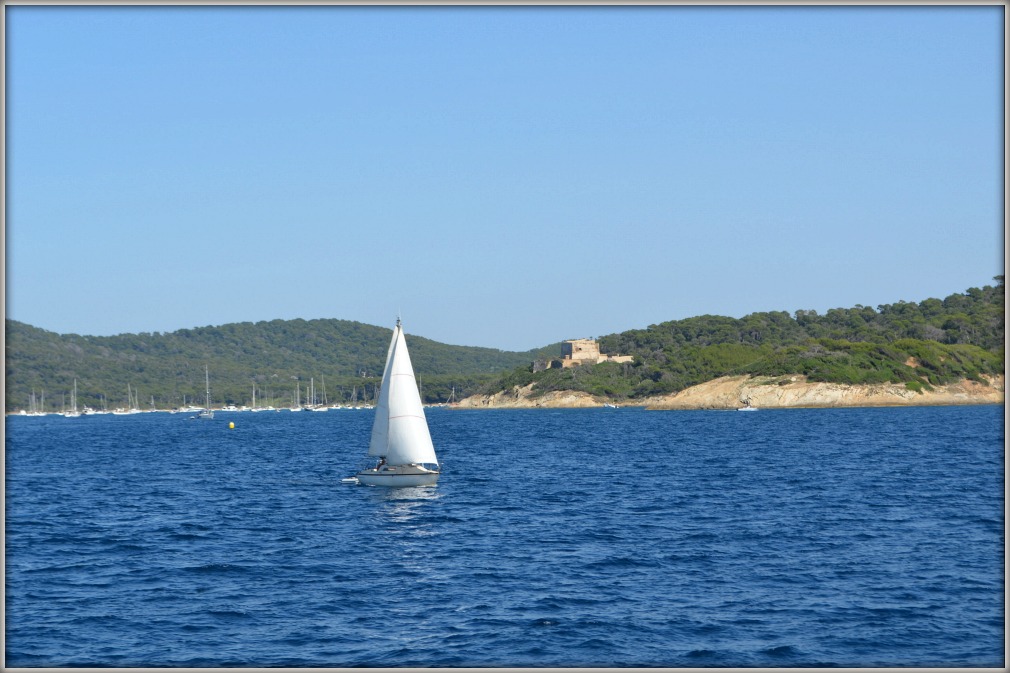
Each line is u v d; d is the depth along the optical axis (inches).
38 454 5260.8
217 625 1348.4
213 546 1953.7
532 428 7608.3
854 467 3474.4
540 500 2620.6
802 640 1246.9
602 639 1259.2
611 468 3666.3
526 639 1262.3
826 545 1851.6
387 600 1467.8
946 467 3383.4
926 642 1234.6
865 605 1398.9
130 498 2866.6
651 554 1787.6
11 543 2014.0
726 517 2240.4
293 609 1427.2
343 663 1186.6
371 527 2169.0
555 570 1658.5
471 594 1493.6
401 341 2783.0
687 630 1291.8
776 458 3988.7
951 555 1738.4
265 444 6077.8
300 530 2144.4
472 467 3769.7
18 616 1402.6
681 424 7647.6
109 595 1524.4
